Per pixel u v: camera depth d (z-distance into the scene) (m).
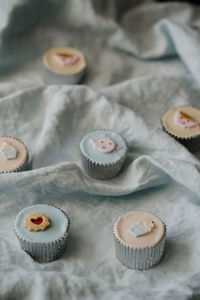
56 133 0.76
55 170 0.68
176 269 0.63
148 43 0.99
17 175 0.68
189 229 0.67
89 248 0.65
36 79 0.91
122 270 0.62
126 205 0.70
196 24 1.02
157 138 0.75
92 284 0.58
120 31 0.97
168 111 0.81
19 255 0.61
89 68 0.94
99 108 0.80
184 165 0.70
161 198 0.71
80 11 0.98
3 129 0.78
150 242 0.61
